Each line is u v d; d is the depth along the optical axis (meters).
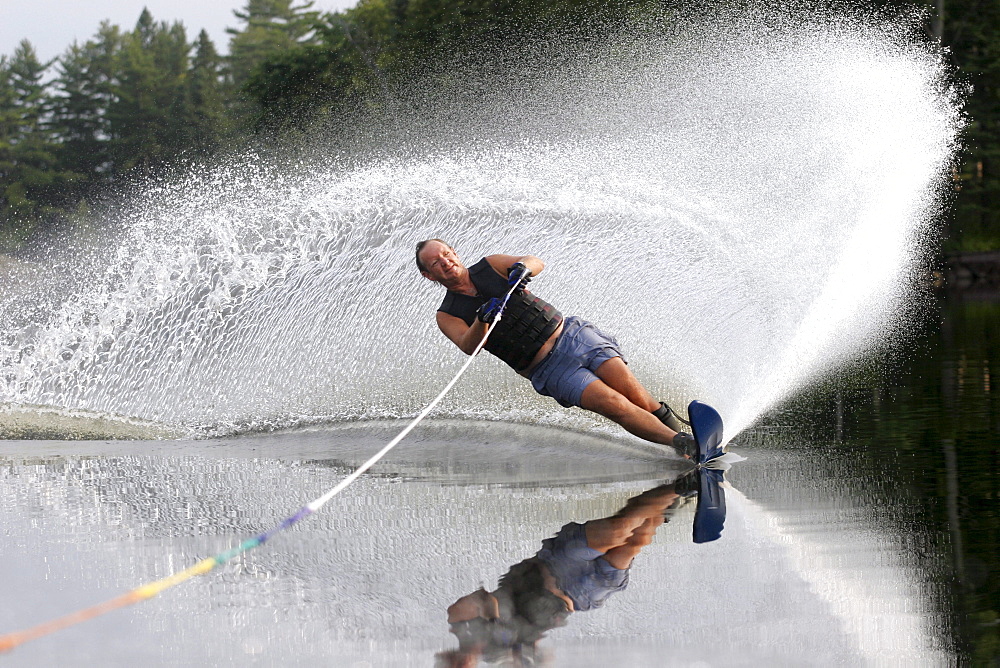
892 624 10.35
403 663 9.78
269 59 148.50
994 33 117.06
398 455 20.59
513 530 14.32
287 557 13.36
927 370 30.95
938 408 23.77
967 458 18.03
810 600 11.14
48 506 16.56
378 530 14.59
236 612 11.36
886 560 12.38
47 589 12.19
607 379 19.11
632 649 9.98
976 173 121.12
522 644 10.20
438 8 118.56
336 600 11.63
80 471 19.80
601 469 18.50
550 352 19.03
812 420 22.95
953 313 57.94
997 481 16.14
